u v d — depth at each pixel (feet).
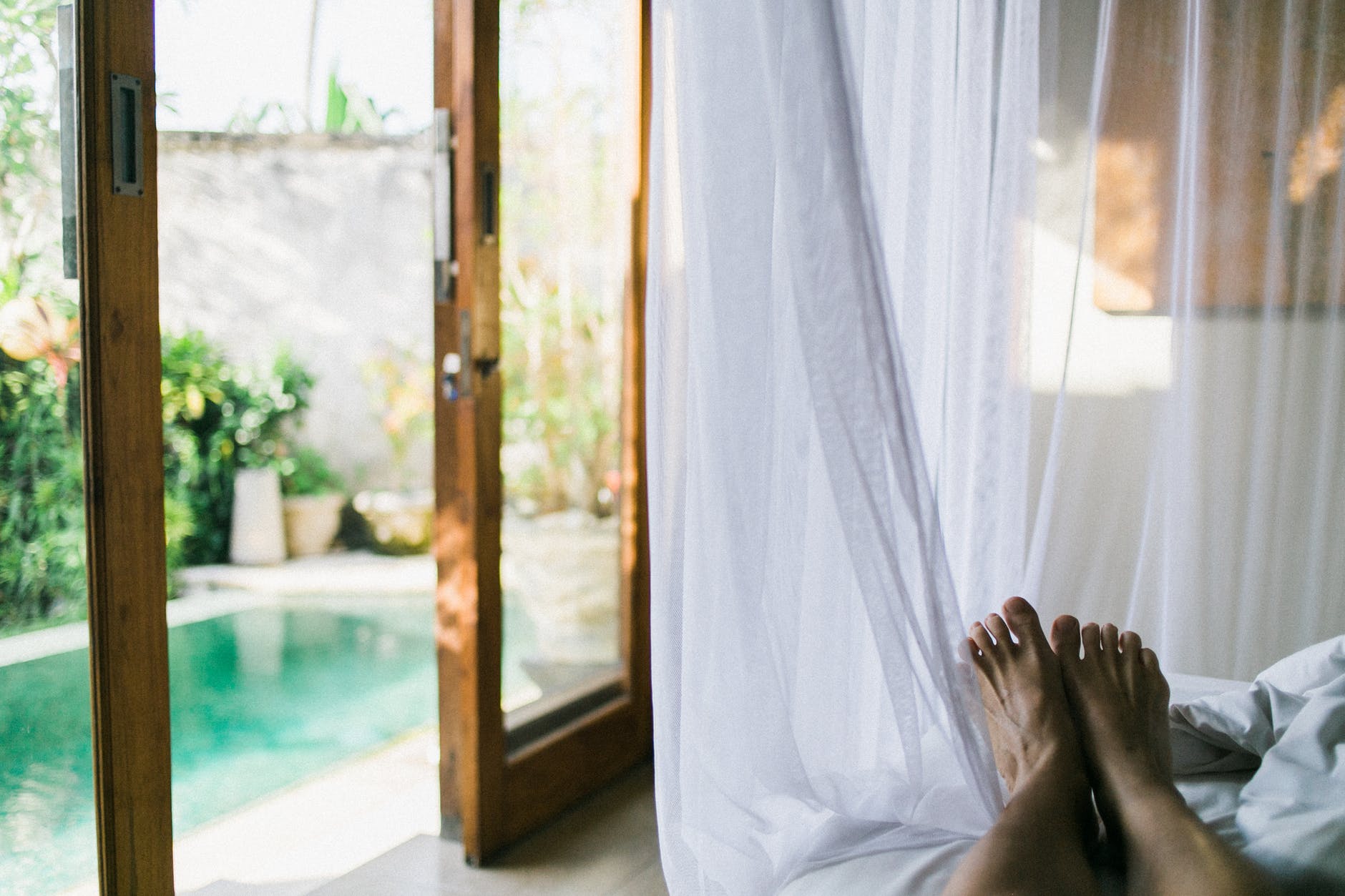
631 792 7.72
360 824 7.29
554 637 7.44
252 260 16.93
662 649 3.68
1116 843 3.40
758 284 3.52
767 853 3.67
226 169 16.57
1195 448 5.40
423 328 17.79
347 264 17.51
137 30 4.21
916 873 3.26
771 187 3.50
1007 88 4.80
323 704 10.30
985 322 4.77
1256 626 5.40
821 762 3.93
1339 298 5.22
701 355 3.57
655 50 3.64
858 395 3.36
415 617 13.62
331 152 17.16
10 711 4.35
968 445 4.77
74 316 4.19
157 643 4.49
